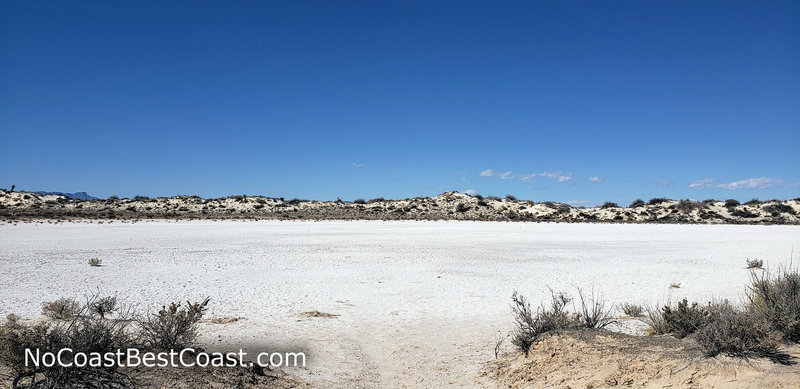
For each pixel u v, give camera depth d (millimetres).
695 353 7098
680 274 21094
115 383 6438
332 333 11328
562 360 8078
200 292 16188
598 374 7281
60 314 11938
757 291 9219
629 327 11188
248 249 31312
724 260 26453
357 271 21844
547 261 25906
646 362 7242
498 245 35656
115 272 20578
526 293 16547
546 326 9367
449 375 8516
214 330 11359
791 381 5879
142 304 14055
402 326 12031
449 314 13359
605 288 17547
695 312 8992
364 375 8516
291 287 17516
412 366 9023
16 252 27938
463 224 71062
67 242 34938
